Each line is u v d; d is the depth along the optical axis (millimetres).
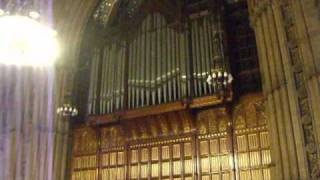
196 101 15133
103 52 18609
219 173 14859
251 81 15906
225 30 15914
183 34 16734
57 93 17719
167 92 16016
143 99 16438
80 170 17562
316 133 11141
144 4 18453
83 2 19078
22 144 16547
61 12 18531
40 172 16344
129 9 18766
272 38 13625
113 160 17141
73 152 17969
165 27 17484
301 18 12305
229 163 14805
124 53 17953
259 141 14578
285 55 12766
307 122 11727
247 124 14961
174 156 15953
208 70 15469
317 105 11203
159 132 16578
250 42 16516
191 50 16234
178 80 15961
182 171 15562
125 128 17141
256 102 14922
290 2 13078
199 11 16891
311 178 11258
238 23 17047
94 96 17609
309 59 11734
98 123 17031
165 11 17781
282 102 12727
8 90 17297
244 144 14805
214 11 16562
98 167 17266
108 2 19172
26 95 17312
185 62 16000
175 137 16172
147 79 16703
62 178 16984
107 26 18891
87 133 18016
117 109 16734
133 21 18438
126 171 16672
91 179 17203
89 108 17453
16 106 17141
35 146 16594
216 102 14820
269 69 13703
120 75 17469
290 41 12867
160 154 16266
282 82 12805
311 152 11438
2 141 16672
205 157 15320
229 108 15250
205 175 15086
